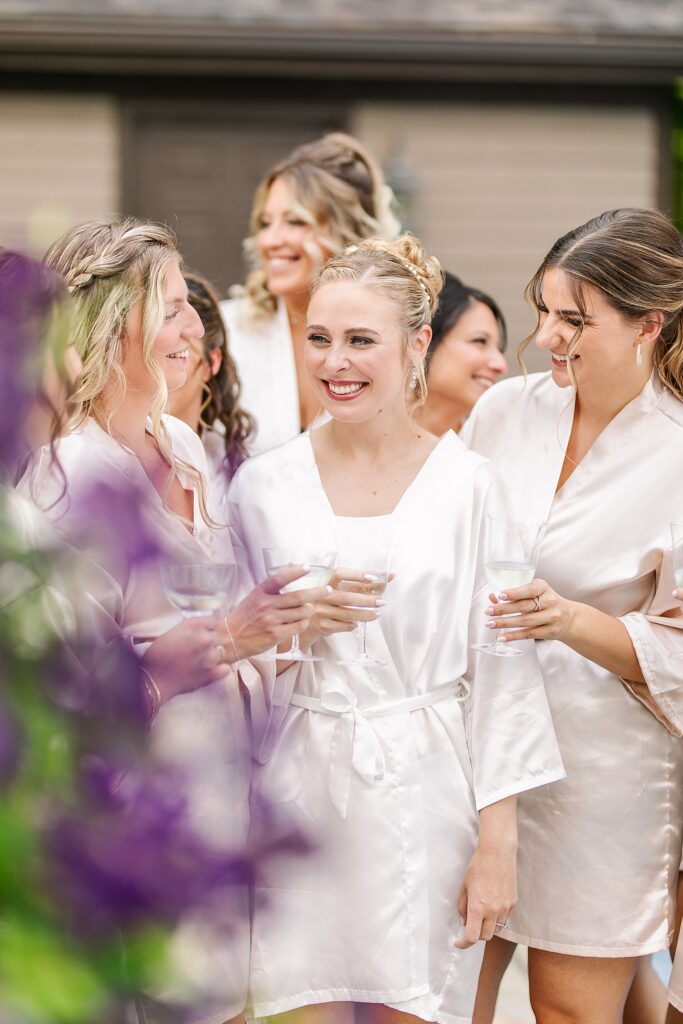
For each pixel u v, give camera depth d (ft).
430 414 13.34
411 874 8.66
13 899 2.16
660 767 10.02
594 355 9.55
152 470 7.89
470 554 9.15
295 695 8.95
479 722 9.09
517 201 30.73
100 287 8.33
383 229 15.19
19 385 2.45
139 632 7.16
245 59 28.94
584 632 9.25
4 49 28.17
